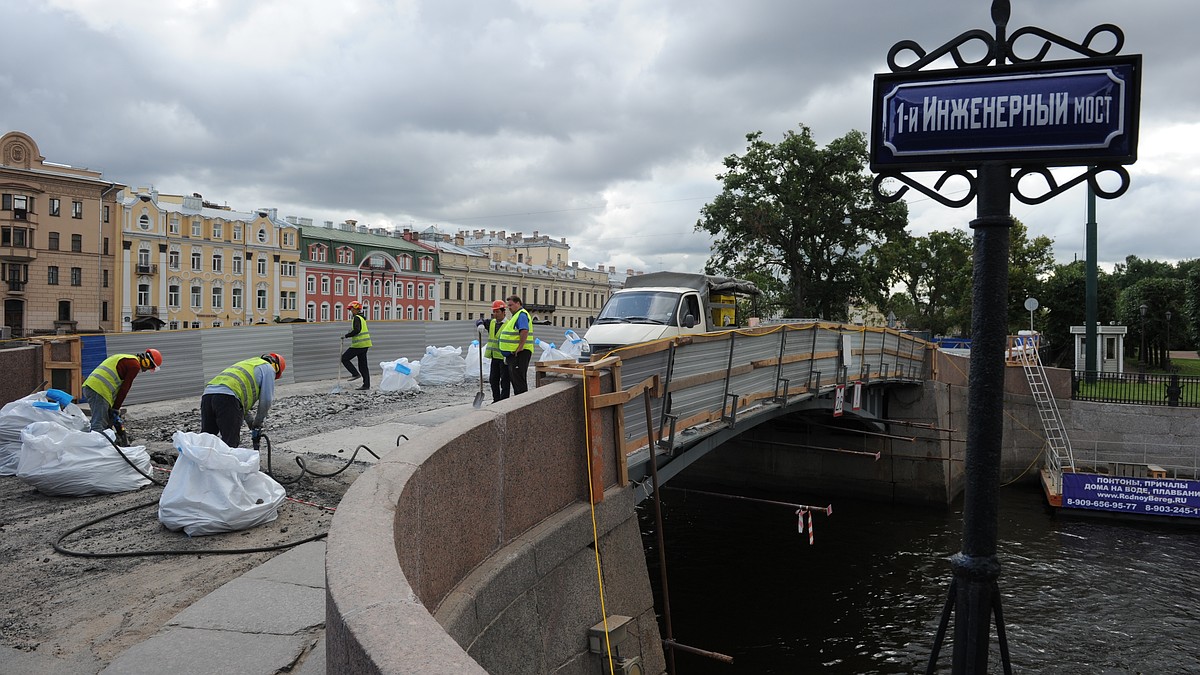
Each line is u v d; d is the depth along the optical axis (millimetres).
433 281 80500
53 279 59219
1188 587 17688
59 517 7012
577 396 7727
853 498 25969
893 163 3613
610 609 7789
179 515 6387
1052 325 55094
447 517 5223
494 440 6129
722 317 20547
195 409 15141
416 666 1954
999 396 3449
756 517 23969
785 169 49844
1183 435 27500
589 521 7480
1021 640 15016
